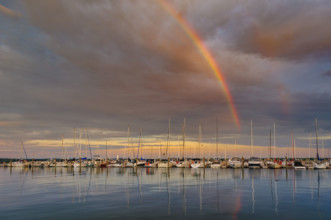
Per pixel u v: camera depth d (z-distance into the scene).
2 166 180.75
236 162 129.00
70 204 35.59
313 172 97.75
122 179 70.88
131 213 30.61
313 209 32.47
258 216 29.34
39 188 52.28
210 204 35.44
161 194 43.88
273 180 66.25
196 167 132.00
